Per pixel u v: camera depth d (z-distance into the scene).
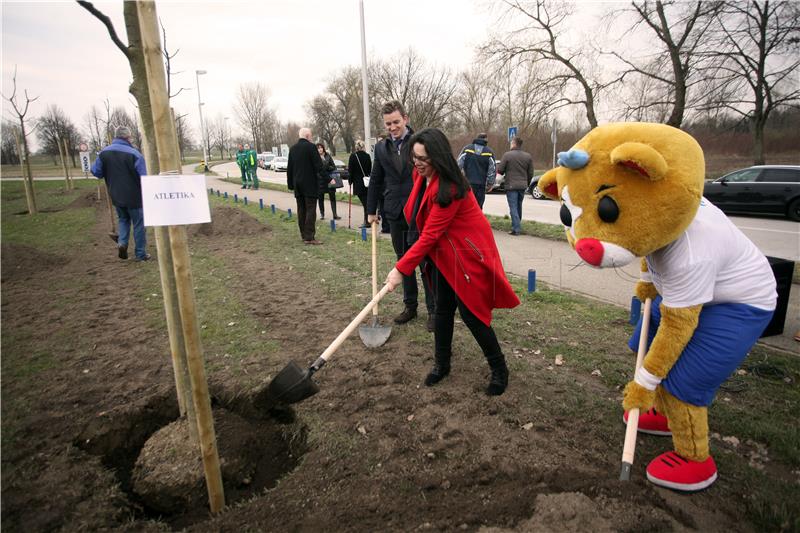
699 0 13.56
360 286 5.54
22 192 18.50
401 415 2.91
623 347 3.81
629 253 2.02
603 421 2.81
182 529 2.17
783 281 3.70
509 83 19.33
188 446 2.68
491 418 2.85
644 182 1.95
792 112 18.69
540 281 5.80
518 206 8.81
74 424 2.90
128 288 5.75
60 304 5.14
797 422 2.74
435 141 2.72
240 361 3.68
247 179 20.53
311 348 3.89
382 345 3.89
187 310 2.03
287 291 5.44
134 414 3.05
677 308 2.05
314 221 8.12
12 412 3.02
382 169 4.45
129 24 2.22
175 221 1.90
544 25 16.48
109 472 2.53
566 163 2.10
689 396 2.14
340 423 2.84
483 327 2.98
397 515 2.12
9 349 3.98
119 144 6.76
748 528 2.06
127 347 4.03
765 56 14.52
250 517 2.15
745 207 11.71
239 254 7.48
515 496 2.15
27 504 2.26
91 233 9.58
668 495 2.22
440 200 2.73
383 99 40.12
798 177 10.96
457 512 2.10
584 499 2.03
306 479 2.38
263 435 2.92
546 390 3.16
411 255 2.87
